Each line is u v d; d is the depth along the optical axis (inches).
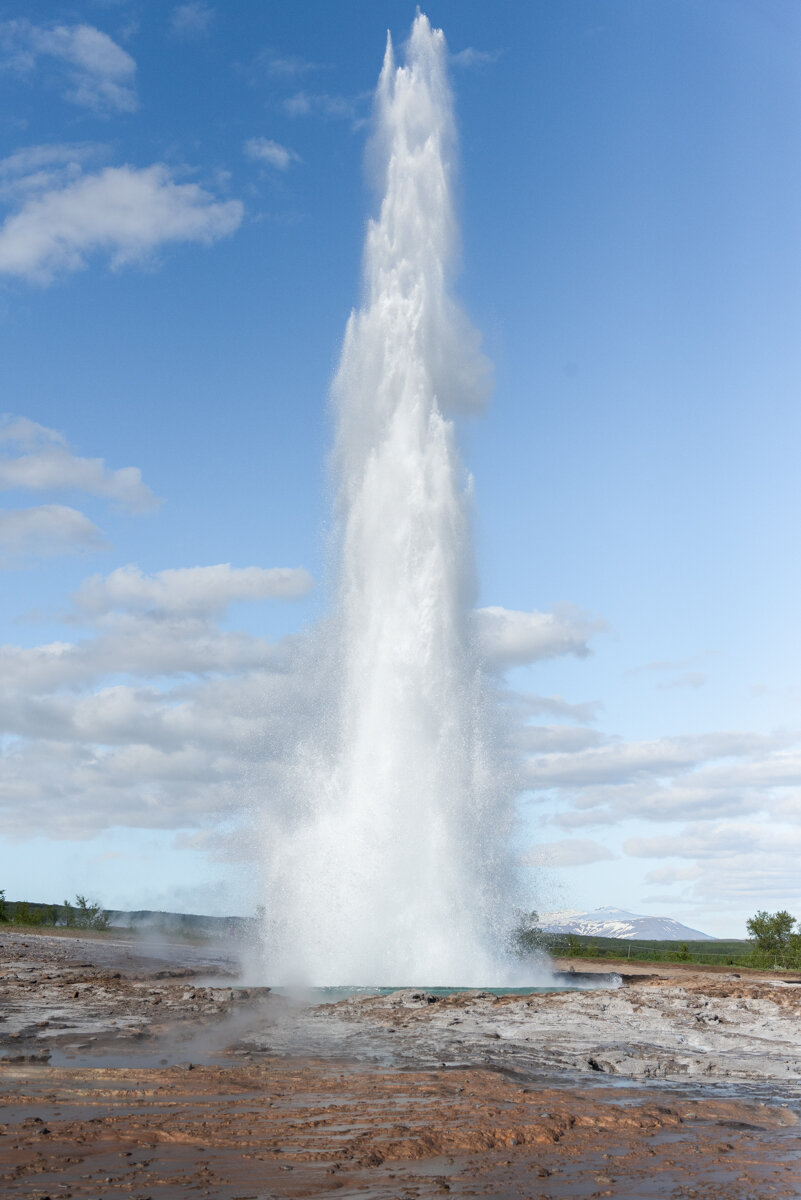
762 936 2456.9
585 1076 677.9
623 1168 434.0
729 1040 832.9
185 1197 368.8
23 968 1421.0
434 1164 434.3
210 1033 824.9
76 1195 369.4
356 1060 701.3
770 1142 490.0
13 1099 548.1
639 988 1151.0
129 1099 554.6
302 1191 381.7
